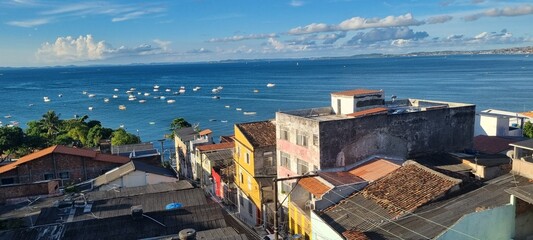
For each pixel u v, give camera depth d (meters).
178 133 87.69
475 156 38.38
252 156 46.53
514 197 21.84
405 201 27.67
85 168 54.53
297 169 41.47
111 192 41.00
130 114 176.50
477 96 171.12
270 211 42.41
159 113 176.25
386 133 39.53
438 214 24.38
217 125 145.50
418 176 30.33
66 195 40.59
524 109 136.62
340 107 47.16
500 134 60.88
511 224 22.06
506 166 35.28
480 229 21.70
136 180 47.19
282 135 44.00
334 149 37.59
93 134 87.56
